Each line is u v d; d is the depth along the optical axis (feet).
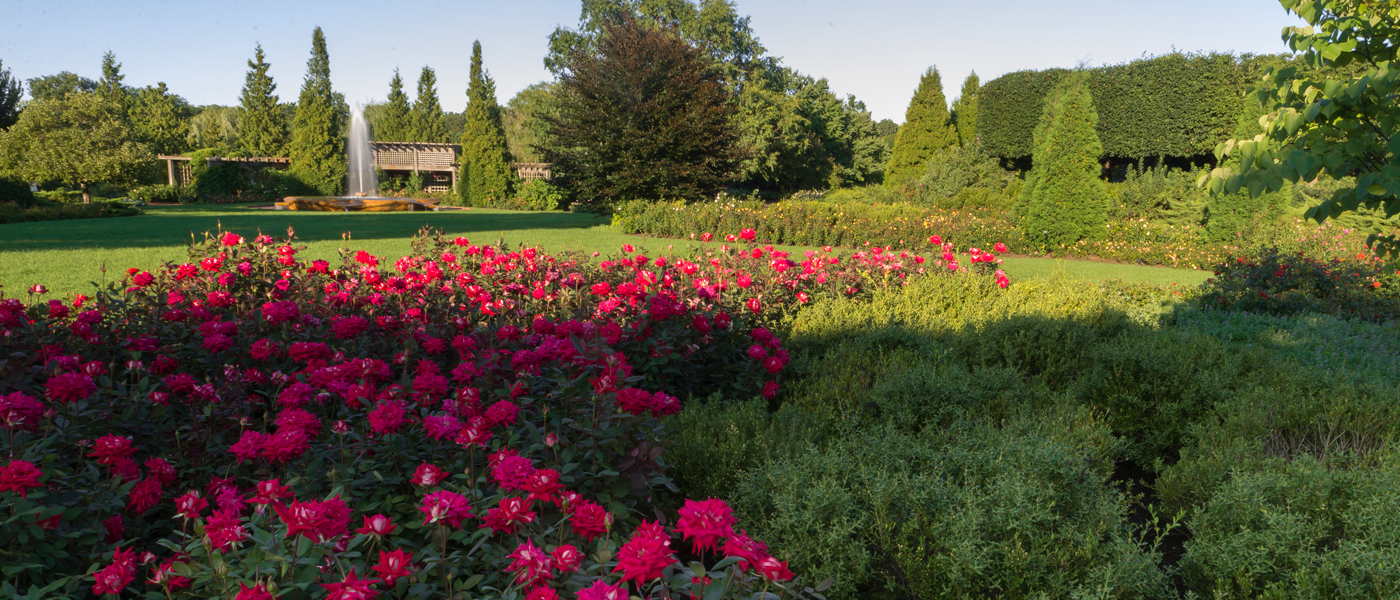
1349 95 7.74
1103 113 81.25
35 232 50.29
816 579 7.54
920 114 126.52
